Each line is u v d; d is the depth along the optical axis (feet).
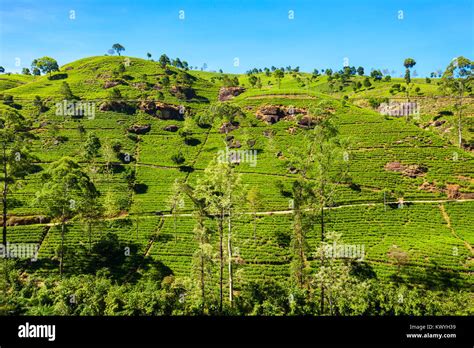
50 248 216.74
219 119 444.96
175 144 404.36
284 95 494.18
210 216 254.06
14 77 653.30
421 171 314.96
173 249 221.25
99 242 223.92
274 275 196.44
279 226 245.24
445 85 426.51
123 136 408.87
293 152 229.25
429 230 239.09
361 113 428.15
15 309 143.64
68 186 194.08
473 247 217.97
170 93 538.47
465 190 283.38
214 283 185.16
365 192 288.10
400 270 194.59
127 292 157.99
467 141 362.53
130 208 278.46
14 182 215.31
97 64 615.98
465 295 159.63
